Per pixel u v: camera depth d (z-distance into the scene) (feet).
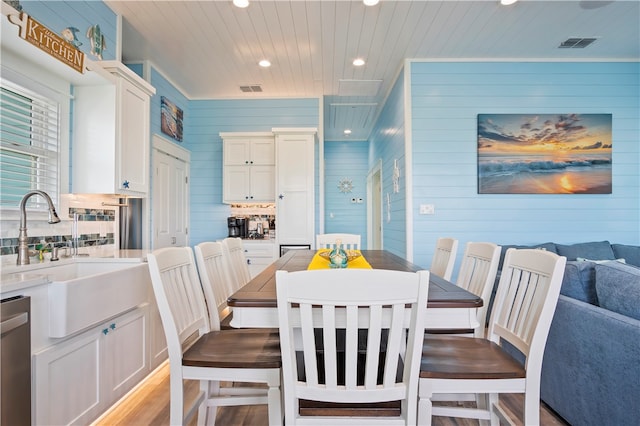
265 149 15.24
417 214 12.55
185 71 13.34
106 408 5.93
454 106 12.54
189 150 15.94
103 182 7.61
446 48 11.71
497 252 5.71
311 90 15.43
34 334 4.62
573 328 5.55
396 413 3.56
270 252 14.39
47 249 6.72
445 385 4.11
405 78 12.51
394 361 3.29
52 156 7.08
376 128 20.29
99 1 8.74
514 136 12.48
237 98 16.10
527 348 4.19
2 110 6.09
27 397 4.41
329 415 3.53
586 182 12.46
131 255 7.70
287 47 11.54
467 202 12.53
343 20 9.96
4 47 5.77
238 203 15.69
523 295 4.62
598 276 5.49
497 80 12.55
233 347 4.80
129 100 8.14
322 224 15.89
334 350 3.25
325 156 25.31
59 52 6.12
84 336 5.44
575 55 12.30
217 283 6.40
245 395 5.46
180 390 4.29
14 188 6.33
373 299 3.13
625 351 4.56
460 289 4.67
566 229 12.51
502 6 9.35
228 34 10.69
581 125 12.52
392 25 10.25
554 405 6.06
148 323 7.34
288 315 3.23
